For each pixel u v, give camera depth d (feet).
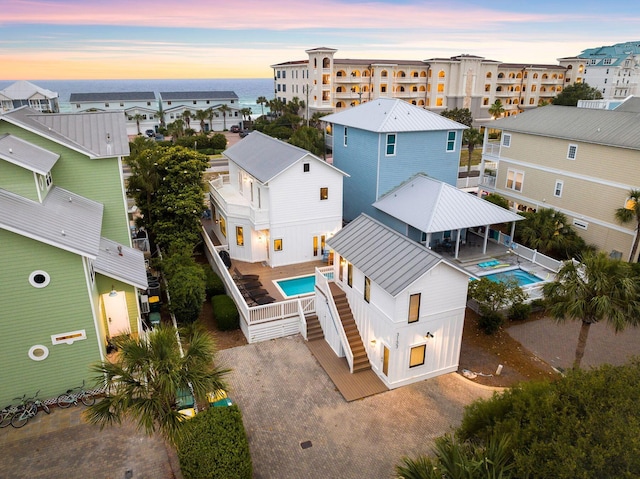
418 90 293.84
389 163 104.63
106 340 63.77
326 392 60.03
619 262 55.16
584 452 31.91
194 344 44.65
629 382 39.63
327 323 70.33
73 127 73.97
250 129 289.33
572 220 107.65
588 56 383.04
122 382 43.01
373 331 62.44
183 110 298.56
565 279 57.77
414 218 92.43
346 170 118.42
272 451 50.19
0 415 52.11
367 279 62.28
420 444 51.34
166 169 95.09
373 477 47.06
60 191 67.46
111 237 74.23
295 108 281.13
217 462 41.06
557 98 288.71
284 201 90.43
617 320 52.42
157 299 74.28
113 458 47.26
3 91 281.54
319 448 50.72
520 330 74.95
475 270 92.32
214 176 167.94
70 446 48.65
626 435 32.63
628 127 96.99
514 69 313.53
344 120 116.37
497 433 38.04
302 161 89.04
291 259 95.30
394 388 60.54
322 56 260.83
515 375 63.52
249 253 96.27
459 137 109.91
